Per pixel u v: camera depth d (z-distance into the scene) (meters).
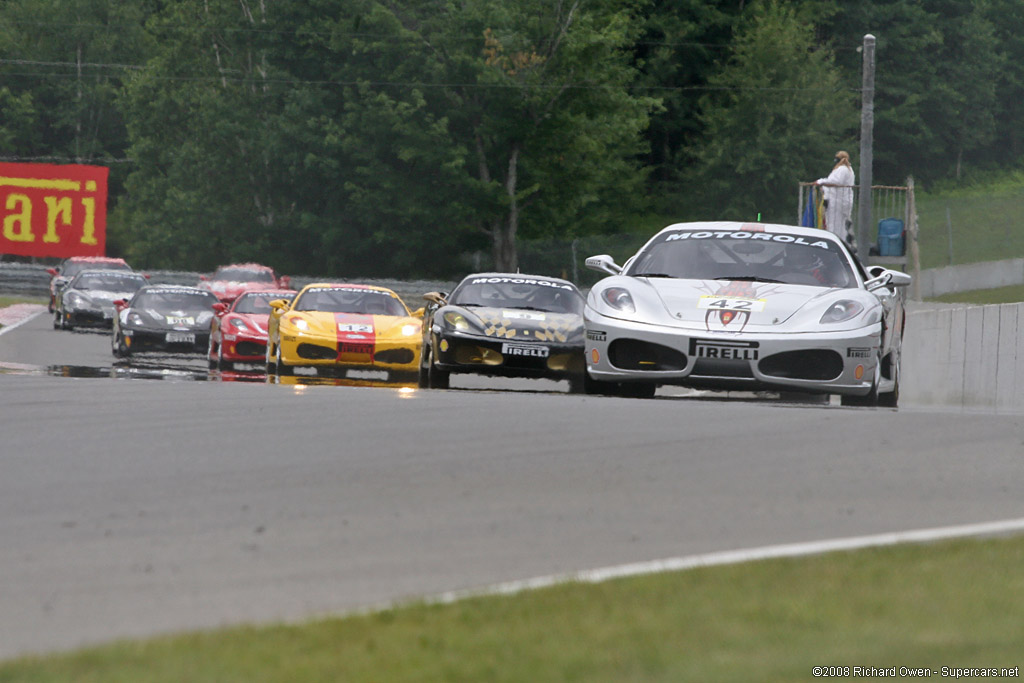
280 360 65.19
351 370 67.31
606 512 23.72
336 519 23.00
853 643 15.11
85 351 87.75
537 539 21.56
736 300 41.28
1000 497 25.47
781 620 16.05
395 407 36.94
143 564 19.84
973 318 67.00
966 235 196.25
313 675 13.84
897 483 26.78
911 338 76.31
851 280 44.22
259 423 33.75
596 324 41.66
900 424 34.75
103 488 25.55
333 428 33.00
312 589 18.38
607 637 15.32
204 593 18.16
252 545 21.08
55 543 21.19
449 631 15.61
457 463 28.41
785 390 40.88
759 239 46.00
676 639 15.25
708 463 28.78
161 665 14.16
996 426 34.59
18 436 31.44
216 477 26.67
